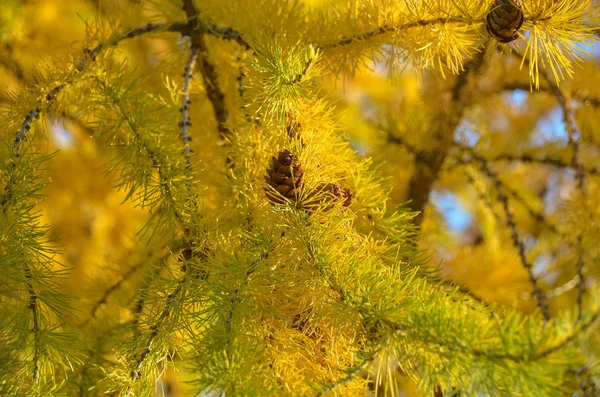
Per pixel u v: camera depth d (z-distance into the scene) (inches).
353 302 32.6
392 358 32.9
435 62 40.6
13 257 34.7
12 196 35.5
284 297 34.7
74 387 38.8
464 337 30.8
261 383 32.4
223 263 34.8
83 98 38.1
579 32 35.5
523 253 45.3
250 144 37.4
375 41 38.6
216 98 41.4
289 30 39.5
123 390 34.4
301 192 34.4
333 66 39.5
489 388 30.7
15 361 35.0
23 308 35.3
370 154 46.5
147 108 37.7
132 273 41.6
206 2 40.3
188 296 34.9
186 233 36.7
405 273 35.1
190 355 34.0
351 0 39.2
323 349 34.5
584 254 45.7
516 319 30.3
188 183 36.3
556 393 30.0
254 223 35.9
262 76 36.2
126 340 35.5
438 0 36.9
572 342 29.4
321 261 33.4
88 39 39.4
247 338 33.6
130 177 36.4
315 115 37.6
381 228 37.1
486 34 37.8
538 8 35.3
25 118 37.8
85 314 41.0
